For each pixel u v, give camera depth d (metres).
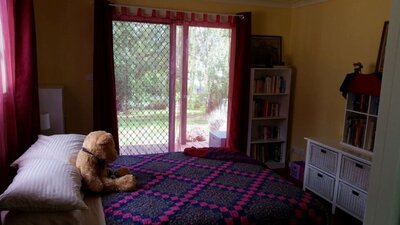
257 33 4.46
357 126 3.11
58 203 1.57
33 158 1.98
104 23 3.65
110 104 3.81
